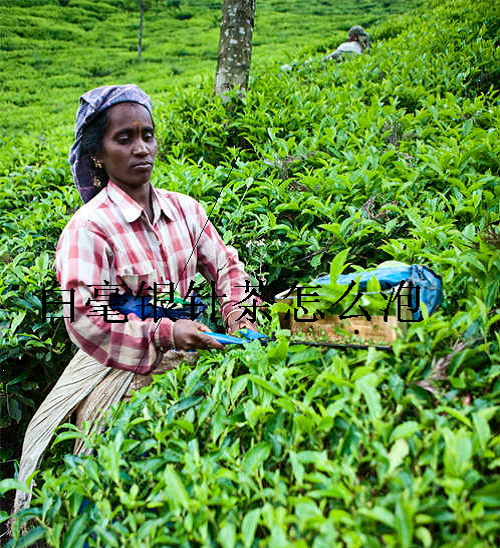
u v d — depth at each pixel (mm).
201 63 17469
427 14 11297
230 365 1619
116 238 1896
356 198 3154
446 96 5172
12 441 2920
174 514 1255
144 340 1763
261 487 1282
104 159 1940
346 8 23031
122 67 17531
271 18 22516
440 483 1132
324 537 1083
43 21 21094
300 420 1365
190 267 2078
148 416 1584
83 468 1530
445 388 1424
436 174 3297
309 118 4691
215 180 3621
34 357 2879
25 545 1429
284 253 2979
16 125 11633
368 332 1589
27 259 3352
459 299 1755
